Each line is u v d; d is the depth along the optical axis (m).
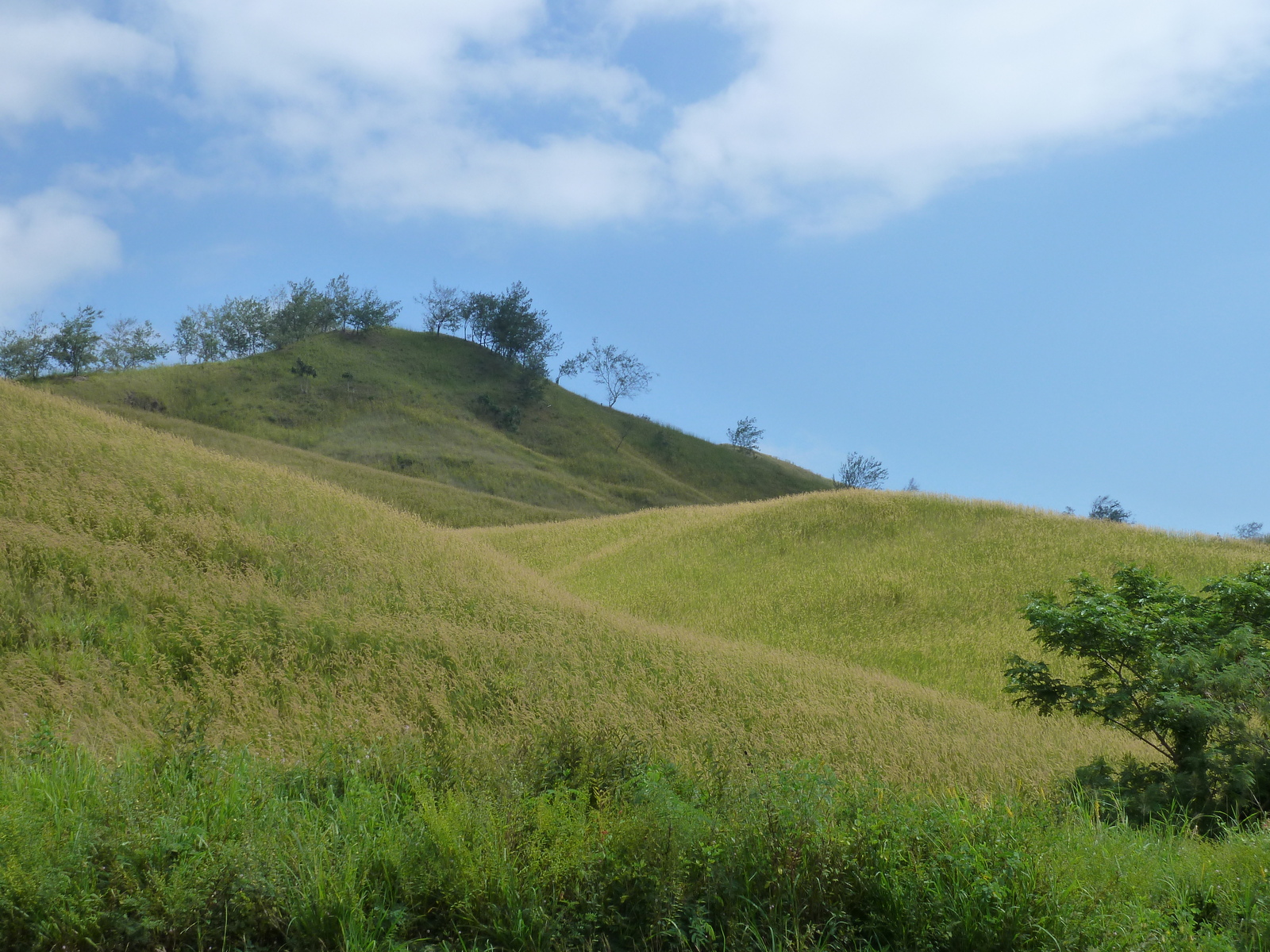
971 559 30.09
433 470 81.00
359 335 117.38
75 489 16.20
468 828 4.91
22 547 13.14
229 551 15.66
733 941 4.38
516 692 12.51
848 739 12.37
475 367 119.19
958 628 24.55
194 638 11.82
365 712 10.63
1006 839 5.00
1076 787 8.31
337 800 5.66
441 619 15.34
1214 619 9.02
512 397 114.06
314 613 13.76
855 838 5.08
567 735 6.97
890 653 22.80
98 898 4.05
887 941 4.60
